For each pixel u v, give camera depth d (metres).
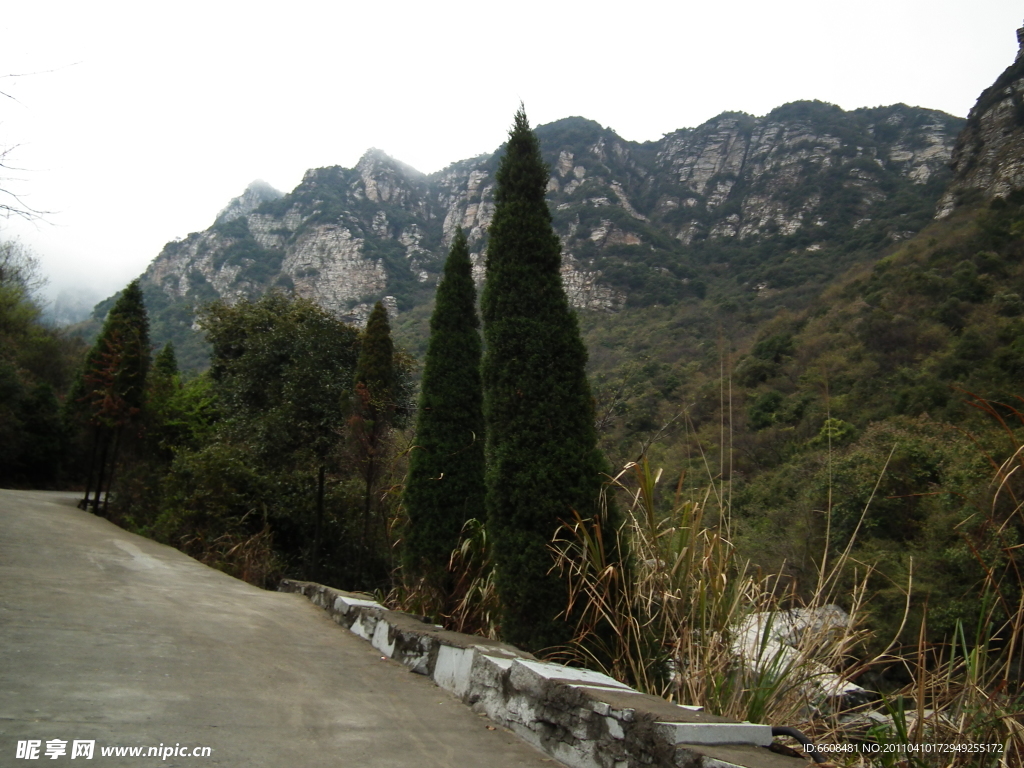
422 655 4.80
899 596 9.42
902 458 12.41
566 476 4.42
